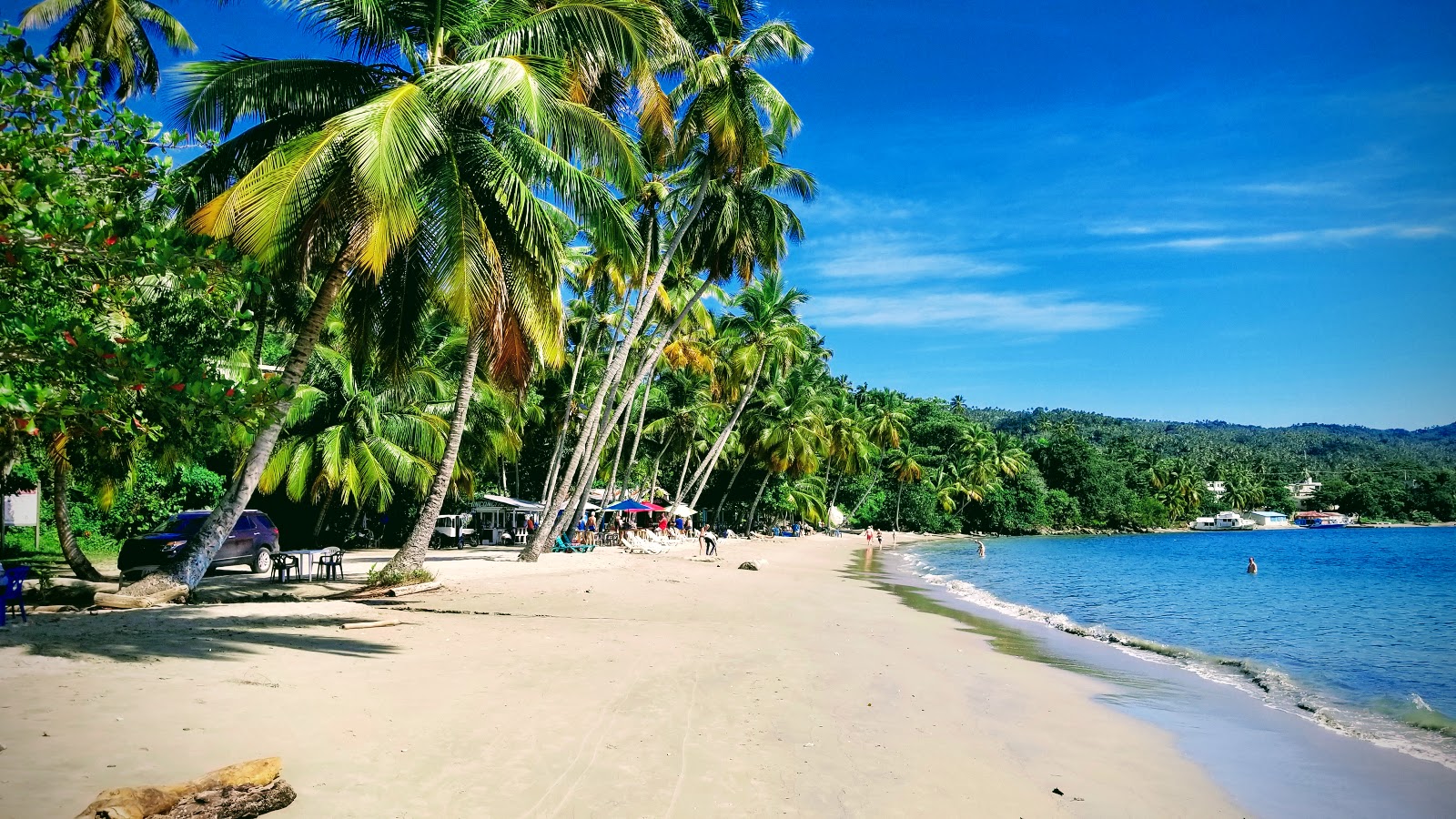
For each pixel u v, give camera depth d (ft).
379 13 42.68
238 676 23.91
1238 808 22.08
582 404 134.31
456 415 57.11
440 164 41.91
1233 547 231.91
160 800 12.64
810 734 23.99
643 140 60.70
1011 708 31.40
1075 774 23.52
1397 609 76.13
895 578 102.37
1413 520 463.42
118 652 26.18
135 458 47.01
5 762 14.99
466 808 15.61
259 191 34.83
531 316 46.29
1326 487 474.08
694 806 17.22
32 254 14.55
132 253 15.44
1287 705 35.24
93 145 17.29
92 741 16.71
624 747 20.74
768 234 87.45
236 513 43.83
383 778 16.65
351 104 43.24
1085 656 46.09
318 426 85.71
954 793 20.27
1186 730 30.37
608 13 43.06
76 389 14.64
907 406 327.47
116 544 80.43
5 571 31.19
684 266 94.02
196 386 15.48
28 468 63.72
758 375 142.72
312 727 19.39
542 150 44.52
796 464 181.37
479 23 45.80
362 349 50.93
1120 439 406.41
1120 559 164.55
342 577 59.88
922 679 35.17
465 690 25.03
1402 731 31.22
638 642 37.17
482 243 41.86
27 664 23.49
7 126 16.85
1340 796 23.48
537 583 61.52
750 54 74.49
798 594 70.18
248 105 41.50
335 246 41.86
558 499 84.38
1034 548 215.72
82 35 59.88
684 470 158.81
